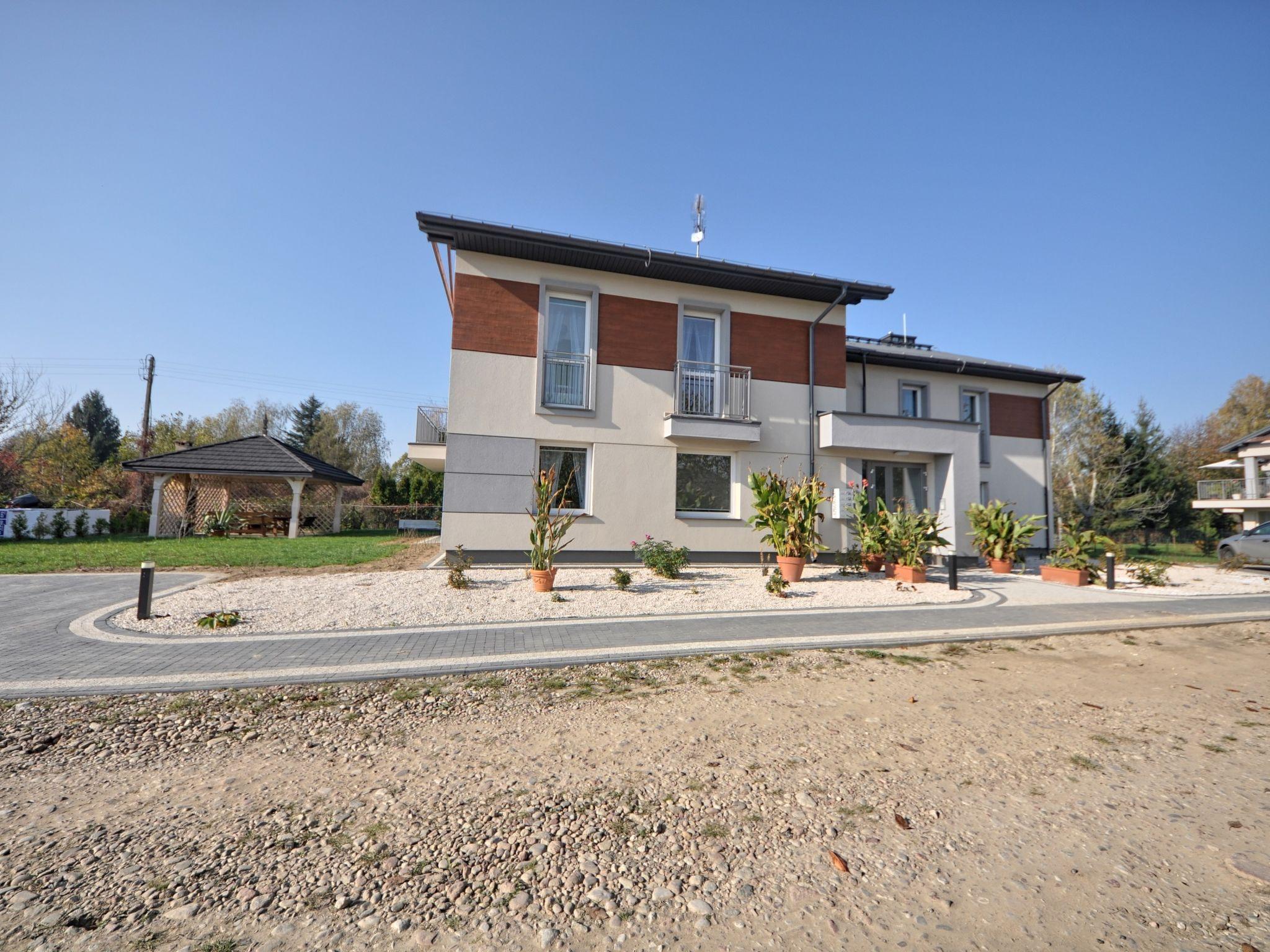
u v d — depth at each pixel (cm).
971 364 1795
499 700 473
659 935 211
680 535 1350
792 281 1382
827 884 242
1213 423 4150
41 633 662
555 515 1272
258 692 483
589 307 1326
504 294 1267
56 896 227
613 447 1317
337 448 4950
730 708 459
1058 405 2903
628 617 784
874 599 962
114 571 1159
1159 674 579
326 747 380
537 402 1269
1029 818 298
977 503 1469
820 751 379
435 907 225
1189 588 1209
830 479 1463
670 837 276
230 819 290
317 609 804
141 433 3231
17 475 2530
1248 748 391
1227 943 208
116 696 468
